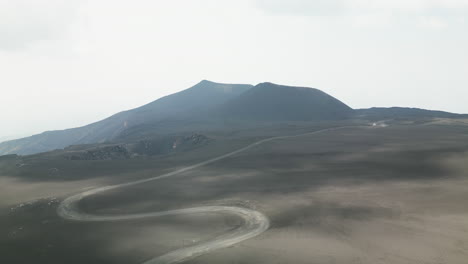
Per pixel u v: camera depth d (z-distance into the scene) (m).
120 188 59.66
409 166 63.50
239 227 38.41
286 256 30.31
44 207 49.03
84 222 42.22
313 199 47.38
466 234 33.81
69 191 58.34
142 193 55.75
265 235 35.56
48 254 33.00
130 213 45.47
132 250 33.22
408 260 29.14
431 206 42.16
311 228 37.00
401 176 57.47
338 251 31.09
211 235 36.31
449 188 49.06
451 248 31.05
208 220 41.25
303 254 30.59
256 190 53.84
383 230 35.59
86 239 36.50
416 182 53.25
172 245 33.97
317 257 29.95
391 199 45.62
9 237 37.84
